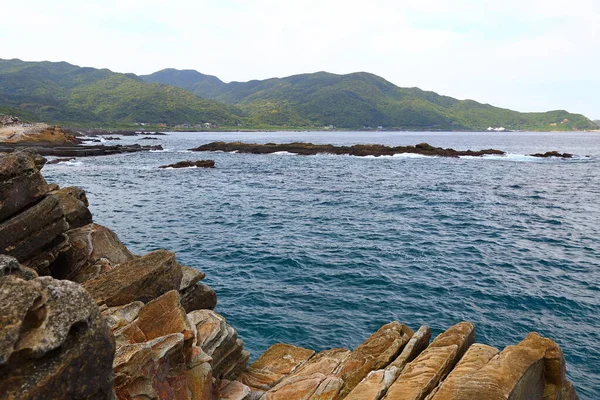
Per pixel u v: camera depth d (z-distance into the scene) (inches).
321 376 398.9
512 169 2984.7
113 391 235.0
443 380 335.0
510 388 297.4
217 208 1614.2
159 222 1370.6
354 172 2829.7
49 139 4274.1
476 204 1695.4
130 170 2859.3
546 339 352.8
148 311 377.1
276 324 683.4
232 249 1074.1
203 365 349.4
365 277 877.2
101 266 560.1
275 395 378.3
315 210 1583.4
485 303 757.9
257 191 2038.6
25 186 470.3
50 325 199.5
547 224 1352.1
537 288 821.2
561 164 3341.5
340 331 662.5
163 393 296.0
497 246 1101.7
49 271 498.0
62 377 197.0
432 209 1595.7
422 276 882.8
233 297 782.5
